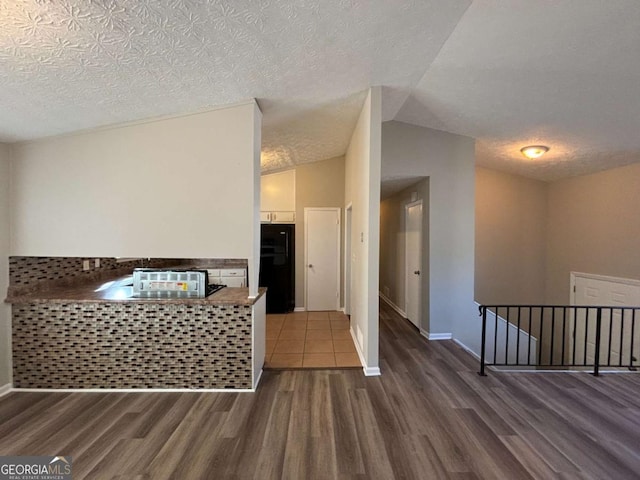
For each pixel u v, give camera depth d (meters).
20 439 1.93
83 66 1.70
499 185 5.27
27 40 1.45
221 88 2.23
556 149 4.00
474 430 2.04
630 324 4.08
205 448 1.86
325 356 3.34
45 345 2.52
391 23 1.88
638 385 2.70
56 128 2.35
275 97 2.57
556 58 2.32
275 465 1.73
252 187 2.52
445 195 4.03
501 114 3.33
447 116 3.55
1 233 2.44
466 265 4.06
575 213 4.87
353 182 4.00
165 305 2.55
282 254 5.18
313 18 1.70
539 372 2.98
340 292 5.38
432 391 2.58
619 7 1.79
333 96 2.83
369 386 2.67
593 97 2.77
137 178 2.51
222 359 2.57
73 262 3.09
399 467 1.71
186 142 2.52
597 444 1.91
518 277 5.34
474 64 2.50
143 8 1.39
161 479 1.62
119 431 2.01
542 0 1.79
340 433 2.01
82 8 1.32
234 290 2.96
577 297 4.81
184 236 2.53
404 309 5.14
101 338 2.54
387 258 6.26
